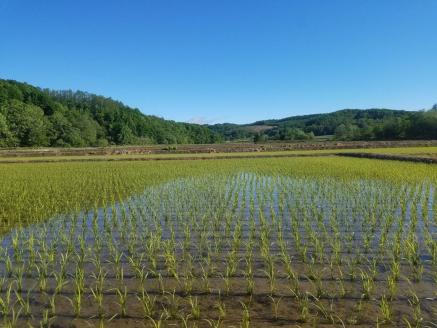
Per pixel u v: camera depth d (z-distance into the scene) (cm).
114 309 679
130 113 15850
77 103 15538
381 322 621
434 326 606
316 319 634
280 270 844
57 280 794
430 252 908
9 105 9919
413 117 10125
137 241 1070
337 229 1159
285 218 1315
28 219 1353
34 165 3769
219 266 874
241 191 1888
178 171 2914
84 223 1252
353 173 2477
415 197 1598
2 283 773
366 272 820
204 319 640
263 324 621
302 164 3325
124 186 2100
